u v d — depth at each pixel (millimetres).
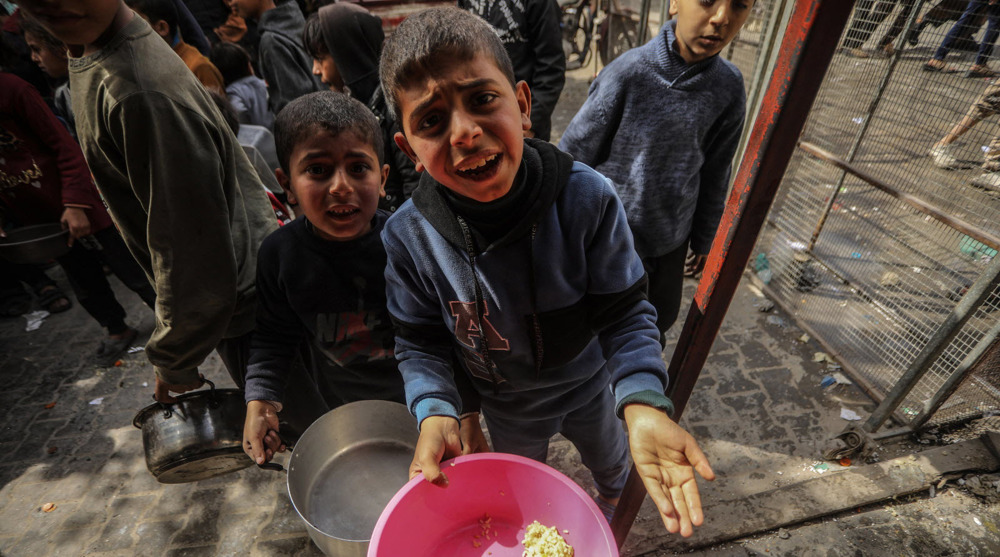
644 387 958
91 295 3045
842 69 2766
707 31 1600
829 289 2994
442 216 1008
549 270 1036
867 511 2018
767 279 3275
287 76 3105
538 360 1206
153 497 2398
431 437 1088
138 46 1132
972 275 2582
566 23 6684
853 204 2982
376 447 1526
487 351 1194
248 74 3221
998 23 2080
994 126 2334
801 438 2365
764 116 794
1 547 2254
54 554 2207
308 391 1833
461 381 1346
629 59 1831
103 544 2227
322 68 2502
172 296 1289
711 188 2076
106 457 2633
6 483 2543
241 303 1523
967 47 2203
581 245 1030
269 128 3279
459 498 1201
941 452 2166
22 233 2818
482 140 775
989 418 2264
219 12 4680
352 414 1470
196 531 2236
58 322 3621
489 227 990
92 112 1162
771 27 2705
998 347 1911
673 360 1178
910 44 2398
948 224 2248
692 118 1788
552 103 2803
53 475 2561
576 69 7004
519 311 1104
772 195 857
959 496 2037
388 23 6270
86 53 1154
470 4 2705
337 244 1438
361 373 1597
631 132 1874
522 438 1583
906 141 2518
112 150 1205
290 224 1490
